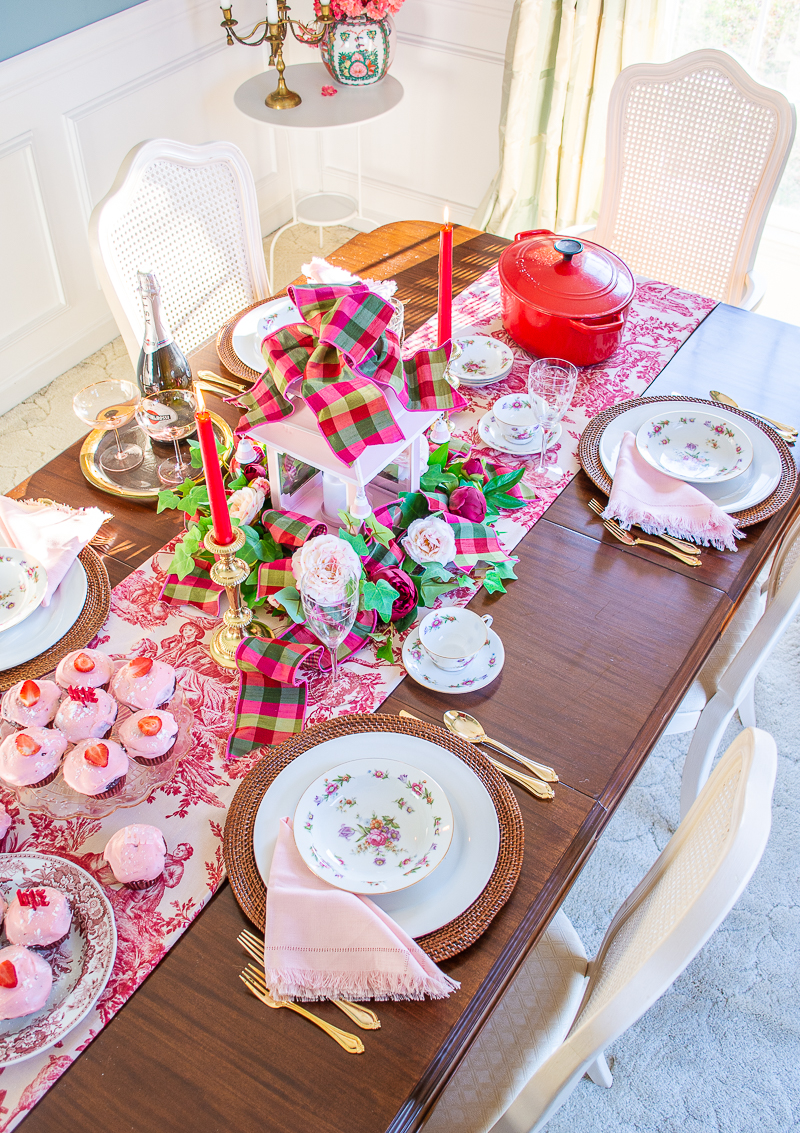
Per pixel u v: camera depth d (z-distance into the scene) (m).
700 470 1.49
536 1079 0.96
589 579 1.34
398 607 1.24
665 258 2.23
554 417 1.47
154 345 1.54
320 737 1.09
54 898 0.92
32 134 2.62
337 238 3.69
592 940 1.69
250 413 1.22
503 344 1.75
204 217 1.96
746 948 1.70
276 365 1.19
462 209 3.51
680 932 0.86
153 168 1.83
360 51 2.79
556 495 1.48
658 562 1.37
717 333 1.81
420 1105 0.82
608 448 1.52
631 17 2.67
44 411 2.90
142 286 1.47
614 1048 1.57
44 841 1.02
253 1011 0.88
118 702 1.11
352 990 0.88
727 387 1.67
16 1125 0.81
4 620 1.23
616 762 1.10
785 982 1.65
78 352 3.08
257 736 1.12
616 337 1.66
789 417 1.61
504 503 1.42
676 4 2.84
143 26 2.80
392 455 1.22
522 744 1.11
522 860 0.99
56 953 0.92
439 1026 0.87
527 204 3.19
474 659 1.21
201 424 1.01
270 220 3.74
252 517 1.30
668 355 1.75
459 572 1.33
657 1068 1.55
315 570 1.04
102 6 2.66
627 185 2.19
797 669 2.18
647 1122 1.49
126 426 1.59
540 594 1.31
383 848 0.98
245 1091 0.83
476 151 3.31
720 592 1.32
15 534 1.35
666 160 2.10
